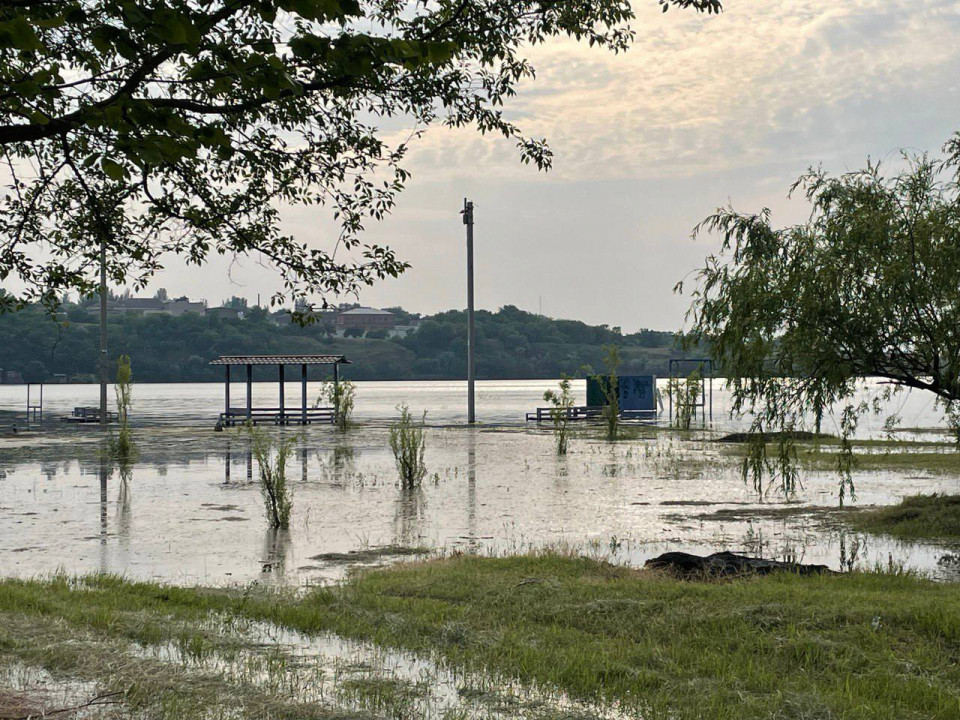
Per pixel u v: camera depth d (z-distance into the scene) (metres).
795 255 14.80
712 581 11.30
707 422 50.56
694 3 9.79
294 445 35.31
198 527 16.44
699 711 6.24
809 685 6.84
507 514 17.98
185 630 8.32
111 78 6.52
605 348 39.75
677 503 19.52
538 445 35.28
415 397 109.25
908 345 14.50
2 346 155.62
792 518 17.44
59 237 9.88
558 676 6.99
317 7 5.51
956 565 13.04
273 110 8.73
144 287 10.27
